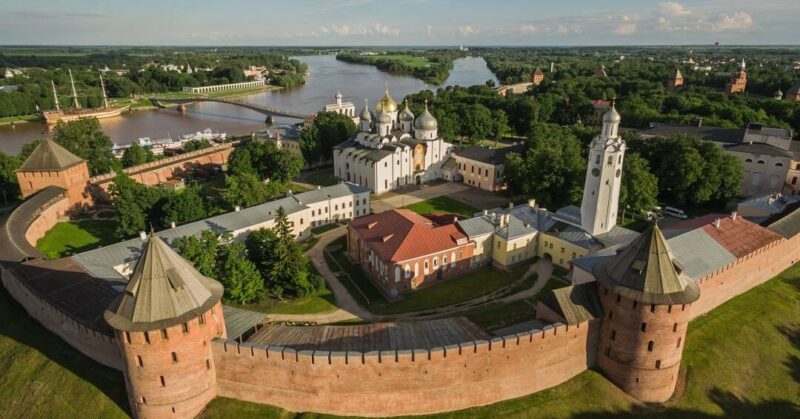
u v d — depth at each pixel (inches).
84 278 2962.6
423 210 5088.6
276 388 2220.7
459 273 3715.6
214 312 2225.6
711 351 2682.1
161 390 2096.5
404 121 6496.1
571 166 4744.1
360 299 3356.3
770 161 5083.7
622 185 4456.2
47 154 4608.8
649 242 2250.2
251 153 5900.6
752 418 2377.0
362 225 3905.0
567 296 2395.4
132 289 2041.1
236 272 3171.8
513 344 2233.0
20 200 5285.4
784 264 3570.4
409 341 2329.0
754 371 2620.6
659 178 4980.3
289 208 4306.1
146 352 2025.1
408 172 5895.7
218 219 3946.9
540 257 3912.4
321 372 2162.9
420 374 2182.6
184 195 4232.3
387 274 3395.7
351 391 2192.4
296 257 3363.7
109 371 2455.7
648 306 2197.3
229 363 2218.3
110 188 4682.6
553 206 4854.8
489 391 2277.3
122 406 2279.8
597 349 2445.9
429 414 2251.5
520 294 3385.8
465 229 3735.2
